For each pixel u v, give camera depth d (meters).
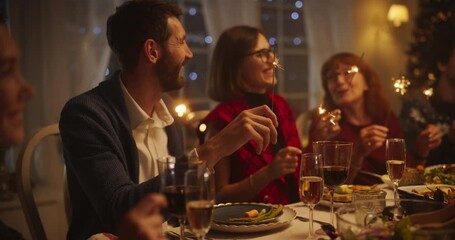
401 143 1.71
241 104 2.43
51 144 3.32
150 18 1.75
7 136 1.09
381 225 1.07
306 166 1.41
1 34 1.08
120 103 1.74
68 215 1.93
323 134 2.48
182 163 1.22
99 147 1.59
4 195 2.95
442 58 4.21
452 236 0.97
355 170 2.41
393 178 1.71
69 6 3.30
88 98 1.69
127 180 1.57
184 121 2.87
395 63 5.14
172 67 1.81
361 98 2.92
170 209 1.24
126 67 1.80
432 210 1.20
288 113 2.62
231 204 1.70
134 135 1.83
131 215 0.94
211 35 3.94
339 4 4.74
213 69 2.55
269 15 4.42
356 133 2.89
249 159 2.34
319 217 1.65
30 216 1.83
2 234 1.31
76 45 3.34
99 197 1.52
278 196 2.37
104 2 3.41
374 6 5.00
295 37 4.62
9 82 1.08
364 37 4.94
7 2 3.11
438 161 3.36
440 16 4.35
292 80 4.62
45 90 3.25
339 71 2.86
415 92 4.14
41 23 3.21
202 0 3.93
